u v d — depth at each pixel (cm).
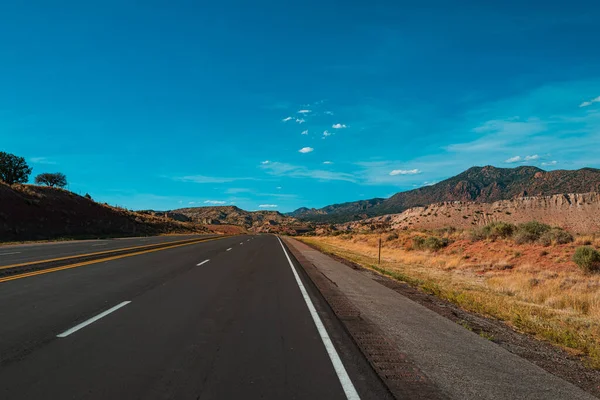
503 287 1501
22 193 4525
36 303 870
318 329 707
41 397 406
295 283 1291
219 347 589
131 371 483
